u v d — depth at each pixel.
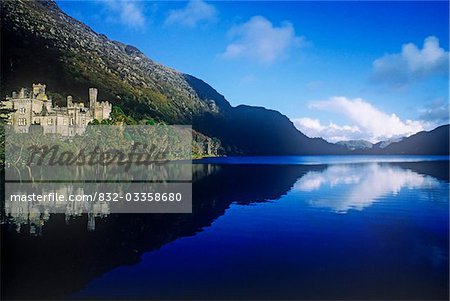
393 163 179.00
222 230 33.34
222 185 73.00
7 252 26.41
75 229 33.72
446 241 29.19
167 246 28.09
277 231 32.88
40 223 36.31
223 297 19.41
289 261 24.58
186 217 39.72
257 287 20.58
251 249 27.27
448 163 176.25
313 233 32.12
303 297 19.31
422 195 57.53
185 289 20.34
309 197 55.44
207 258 25.23
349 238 30.30
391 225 35.31
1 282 20.91
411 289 20.16
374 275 22.12
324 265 23.78
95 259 25.00
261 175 99.62
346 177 92.69
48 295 19.72
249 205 47.88
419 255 25.75
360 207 45.97
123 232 32.56
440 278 21.59
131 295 19.66
